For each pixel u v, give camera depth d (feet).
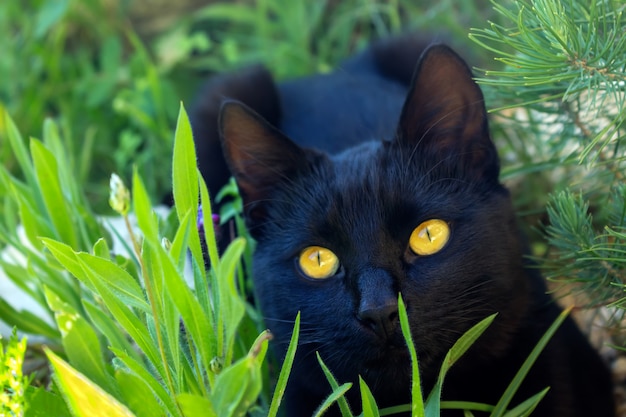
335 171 1.82
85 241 1.97
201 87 2.49
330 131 2.21
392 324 1.66
